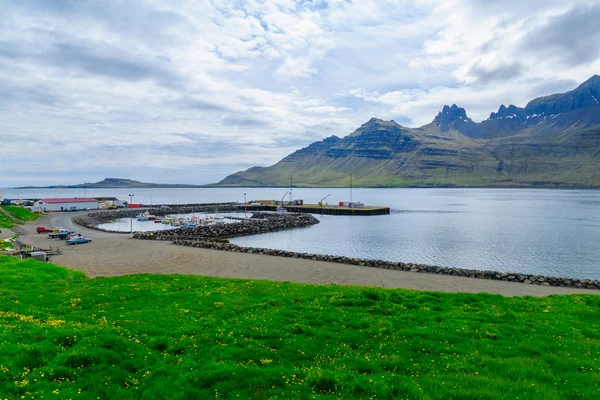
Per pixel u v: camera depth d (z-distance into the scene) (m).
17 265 36.97
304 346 16.52
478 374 14.05
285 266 52.47
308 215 161.25
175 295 26.09
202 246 71.12
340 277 45.78
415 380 13.34
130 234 93.62
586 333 19.77
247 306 23.22
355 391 12.47
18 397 11.44
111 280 33.09
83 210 172.88
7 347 13.90
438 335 18.09
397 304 24.33
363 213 180.75
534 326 20.23
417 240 97.31
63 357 13.72
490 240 96.31
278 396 12.11
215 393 12.37
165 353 15.63
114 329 17.42
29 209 152.25
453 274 48.47
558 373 14.35
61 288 28.52
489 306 24.89
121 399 12.09
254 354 15.54
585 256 75.19
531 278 45.00
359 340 17.55
